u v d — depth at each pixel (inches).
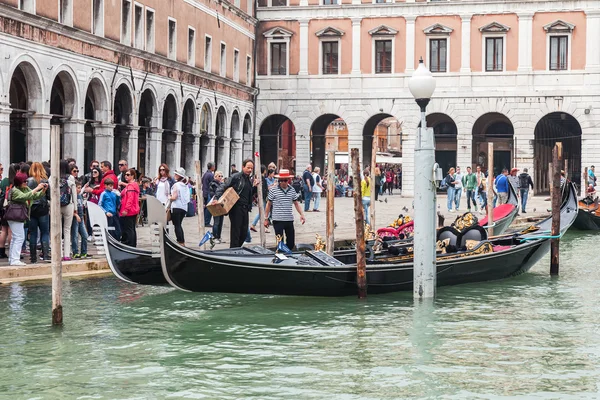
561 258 1058.7
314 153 2401.6
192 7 1849.2
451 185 1649.9
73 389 494.9
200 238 968.3
